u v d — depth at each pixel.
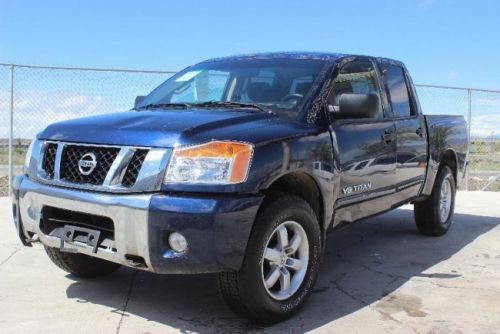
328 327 3.75
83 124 3.89
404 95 5.83
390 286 4.69
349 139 4.47
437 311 4.08
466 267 5.32
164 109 4.46
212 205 3.28
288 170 3.69
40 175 3.90
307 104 4.24
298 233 3.90
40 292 4.39
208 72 5.12
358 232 6.93
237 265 3.41
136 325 3.75
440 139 6.31
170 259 3.32
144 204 3.31
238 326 3.75
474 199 10.06
